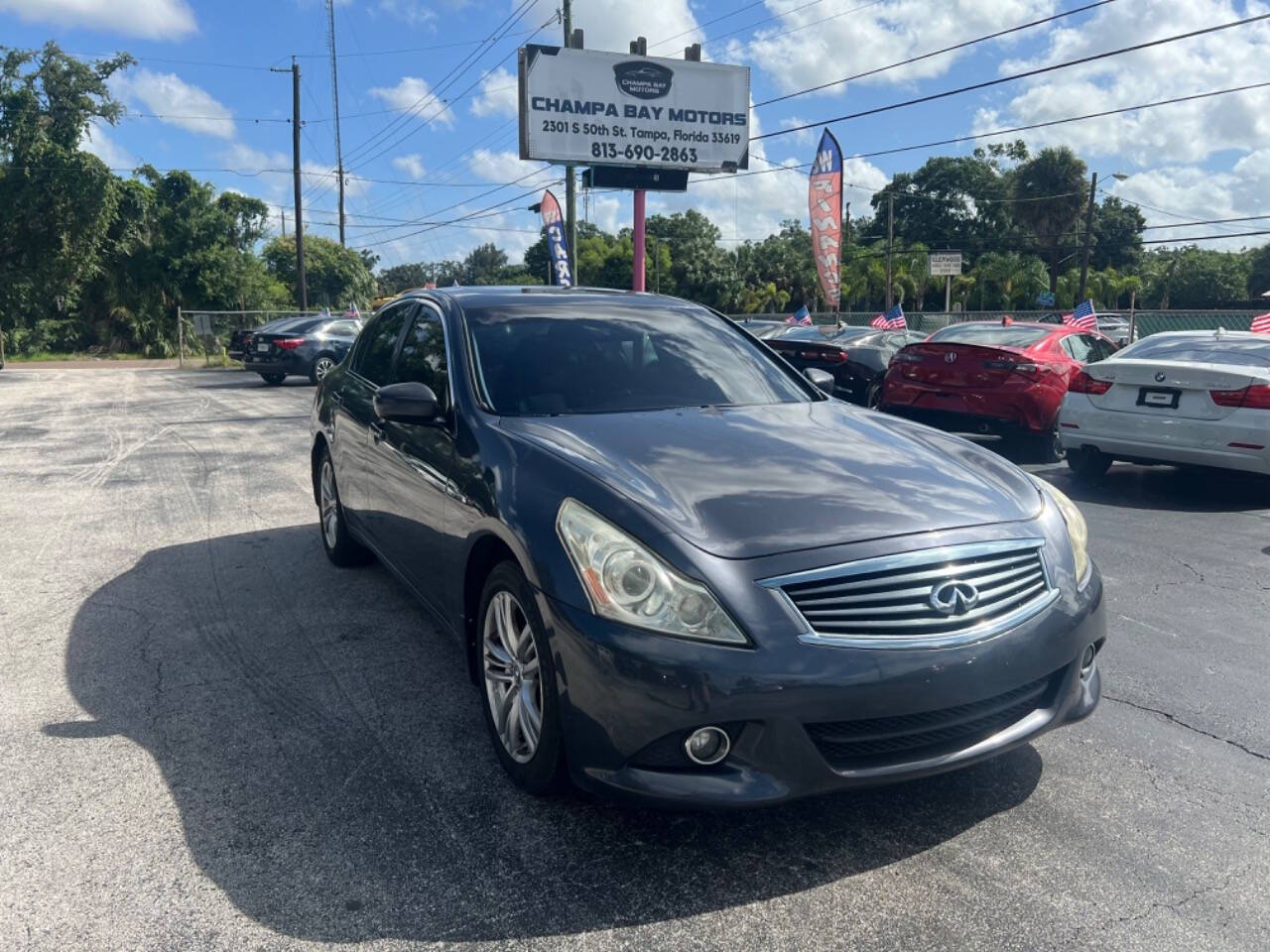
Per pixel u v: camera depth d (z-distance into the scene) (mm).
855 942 2254
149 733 3334
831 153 19656
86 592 4977
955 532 2627
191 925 2291
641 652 2379
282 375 19875
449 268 104625
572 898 2412
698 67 22938
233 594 4926
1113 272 59250
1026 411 8977
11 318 34969
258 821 2760
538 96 21766
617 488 2682
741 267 64688
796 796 2391
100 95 34812
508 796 2904
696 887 2469
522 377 3611
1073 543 2926
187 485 8000
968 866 2568
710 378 3889
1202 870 2557
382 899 2400
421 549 3686
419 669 3916
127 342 37812
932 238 74625
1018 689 2660
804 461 2975
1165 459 7512
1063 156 55219
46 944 2213
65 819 2762
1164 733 3389
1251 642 4309
